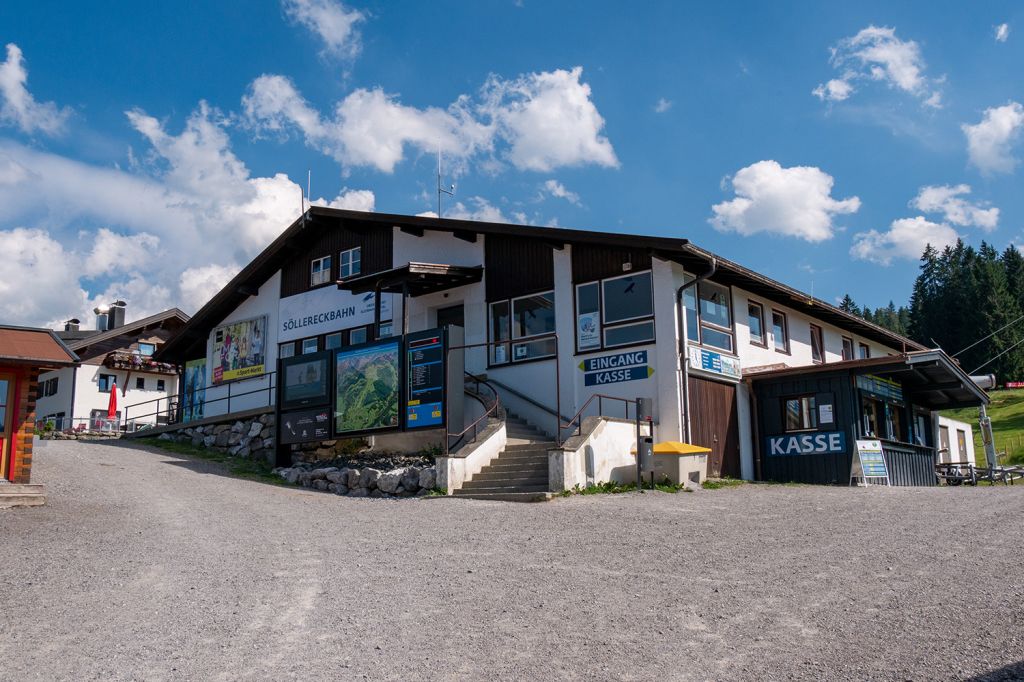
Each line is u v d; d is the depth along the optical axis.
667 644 6.77
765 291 21.95
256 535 11.67
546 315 20.84
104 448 24.03
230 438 24.64
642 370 18.95
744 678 6.01
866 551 9.76
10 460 15.41
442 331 18.67
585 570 9.22
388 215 23.50
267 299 27.77
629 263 19.42
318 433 20.42
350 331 25.27
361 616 7.65
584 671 6.22
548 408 20.27
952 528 11.03
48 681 6.14
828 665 6.20
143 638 7.09
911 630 6.89
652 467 16.86
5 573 9.31
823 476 19.83
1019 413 56.81
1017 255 93.25
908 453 23.16
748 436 20.88
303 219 25.62
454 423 18.80
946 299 82.06
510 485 16.50
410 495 17.11
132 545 10.87
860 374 20.02
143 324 45.59
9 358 15.12
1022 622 6.95
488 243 22.22
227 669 6.36
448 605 7.96
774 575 8.78
